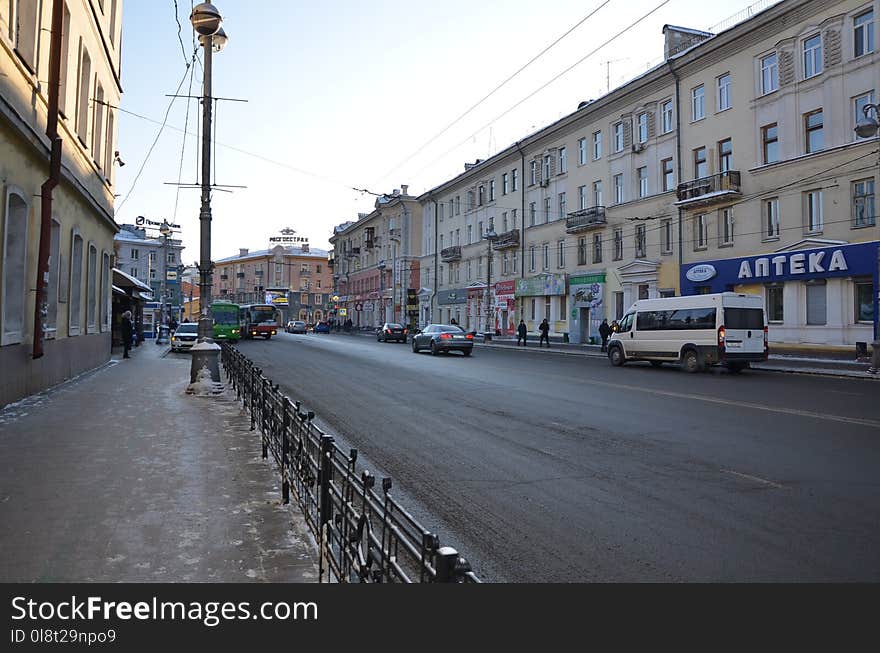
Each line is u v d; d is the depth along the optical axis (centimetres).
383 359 2338
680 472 646
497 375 1702
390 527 270
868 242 2069
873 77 2075
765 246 2456
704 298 1847
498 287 4497
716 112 2680
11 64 913
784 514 505
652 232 3053
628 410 1066
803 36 2297
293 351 2883
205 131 1223
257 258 10538
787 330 2372
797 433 847
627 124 3222
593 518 502
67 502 500
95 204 1566
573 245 3688
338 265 8819
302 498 484
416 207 6256
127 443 732
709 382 1548
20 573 364
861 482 598
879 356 1683
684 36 3058
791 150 2350
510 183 4384
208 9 1156
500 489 591
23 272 1043
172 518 467
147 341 3819
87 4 1372
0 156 909
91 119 1512
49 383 1230
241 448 720
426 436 851
